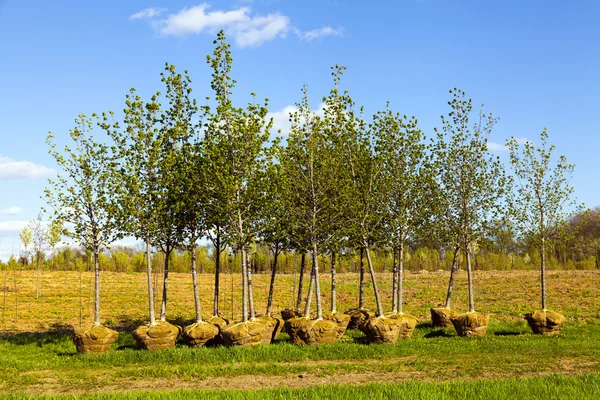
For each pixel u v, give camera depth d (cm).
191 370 1560
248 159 2012
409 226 2342
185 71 2108
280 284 4238
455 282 4172
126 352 1766
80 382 1467
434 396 1184
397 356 1750
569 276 4109
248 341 1841
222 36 2086
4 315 2752
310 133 2170
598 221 5762
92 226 1991
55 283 3894
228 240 1992
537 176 2358
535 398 1165
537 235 2350
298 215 2139
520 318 2677
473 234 2358
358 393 1224
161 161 2016
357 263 5734
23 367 1658
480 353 1770
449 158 2391
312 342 1892
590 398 1159
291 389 1284
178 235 2158
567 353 1738
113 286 3856
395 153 2328
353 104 2295
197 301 2058
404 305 3297
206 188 2030
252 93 2017
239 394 1235
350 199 2211
